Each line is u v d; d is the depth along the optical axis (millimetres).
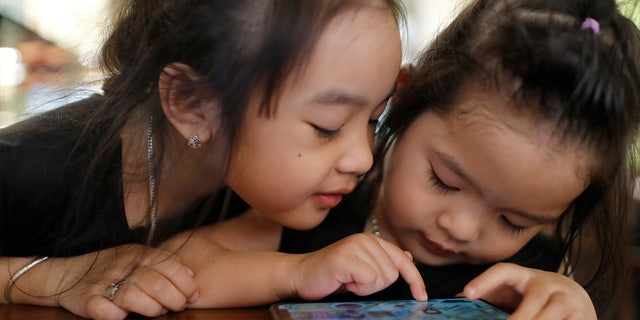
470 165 651
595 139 631
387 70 649
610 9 675
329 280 606
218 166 684
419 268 778
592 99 610
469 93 669
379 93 652
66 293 627
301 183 651
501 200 656
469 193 671
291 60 607
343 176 669
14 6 1551
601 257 838
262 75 617
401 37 687
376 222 819
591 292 878
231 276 655
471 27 733
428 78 719
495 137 629
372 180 813
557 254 850
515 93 628
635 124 678
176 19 670
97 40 837
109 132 750
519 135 623
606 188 717
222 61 633
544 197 643
